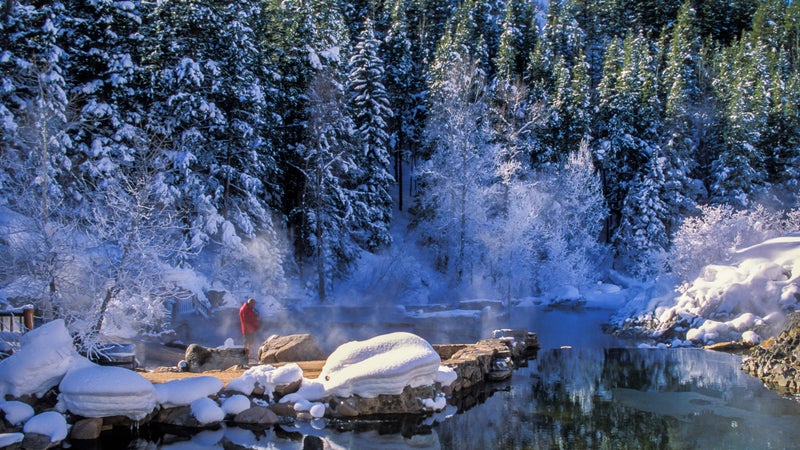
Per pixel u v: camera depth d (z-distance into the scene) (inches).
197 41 1042.1
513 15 2269.9
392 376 392.8
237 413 374.6
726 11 2797.7
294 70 1398.9
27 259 483.5
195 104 1024.2
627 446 328.2
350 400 393.7
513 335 710.5
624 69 1835.6
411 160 2155.5
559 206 1523.1
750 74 2055.9
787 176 1806.1
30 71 818.8
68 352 363.3
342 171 1384.1
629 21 2736.2
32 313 477.1
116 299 499.5
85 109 951.0
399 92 1838.1
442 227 1459.2
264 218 1160.8
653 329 853.8
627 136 1721.2
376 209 1465.3
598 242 1756.9
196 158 1031.0
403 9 2053.4
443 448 325.4
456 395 455.2
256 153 1127.0
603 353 688.4
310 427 365.7
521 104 1745.8
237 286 1146.7
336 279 1401.3
